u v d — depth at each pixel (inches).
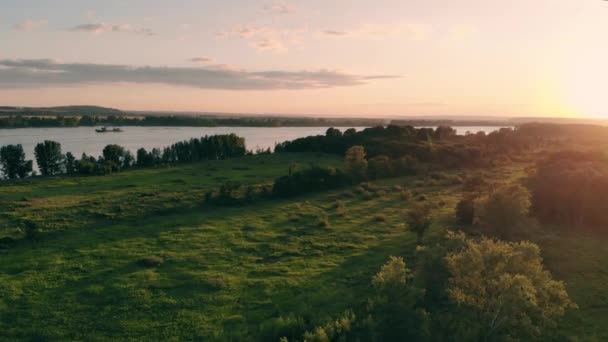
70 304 1489.9
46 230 2310.5
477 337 1211.2
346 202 3053.6
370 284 1606.8
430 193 3363.7
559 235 2265.0
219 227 2397.9
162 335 1310.3
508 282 1178.6
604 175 2578.7
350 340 1229.1
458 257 1318.9
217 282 1652.3
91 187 3437.5
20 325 1355.8
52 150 4598.9
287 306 1450.5
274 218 2596.0
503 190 2196.1
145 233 2292.1
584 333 1301.7
